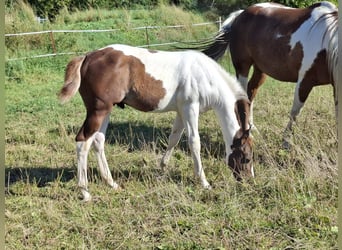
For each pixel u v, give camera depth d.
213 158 6.64
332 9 6.84
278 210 5.16
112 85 5.56
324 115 8.35
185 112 5.87
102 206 5.52
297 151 6.16
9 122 8.84
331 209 5.14
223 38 8.28
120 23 18.50
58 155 7.12
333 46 6.40
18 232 4.96
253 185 5.69
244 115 5.97
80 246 4.68
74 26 17.70
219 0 21.64
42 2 19.23
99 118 5.62
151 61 5.76
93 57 5.62
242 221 5.02
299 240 4.61
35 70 12.99
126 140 7.73
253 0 20.47
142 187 5.95
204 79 5.82
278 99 10.05
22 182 6.09
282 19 7.27
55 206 5.51
